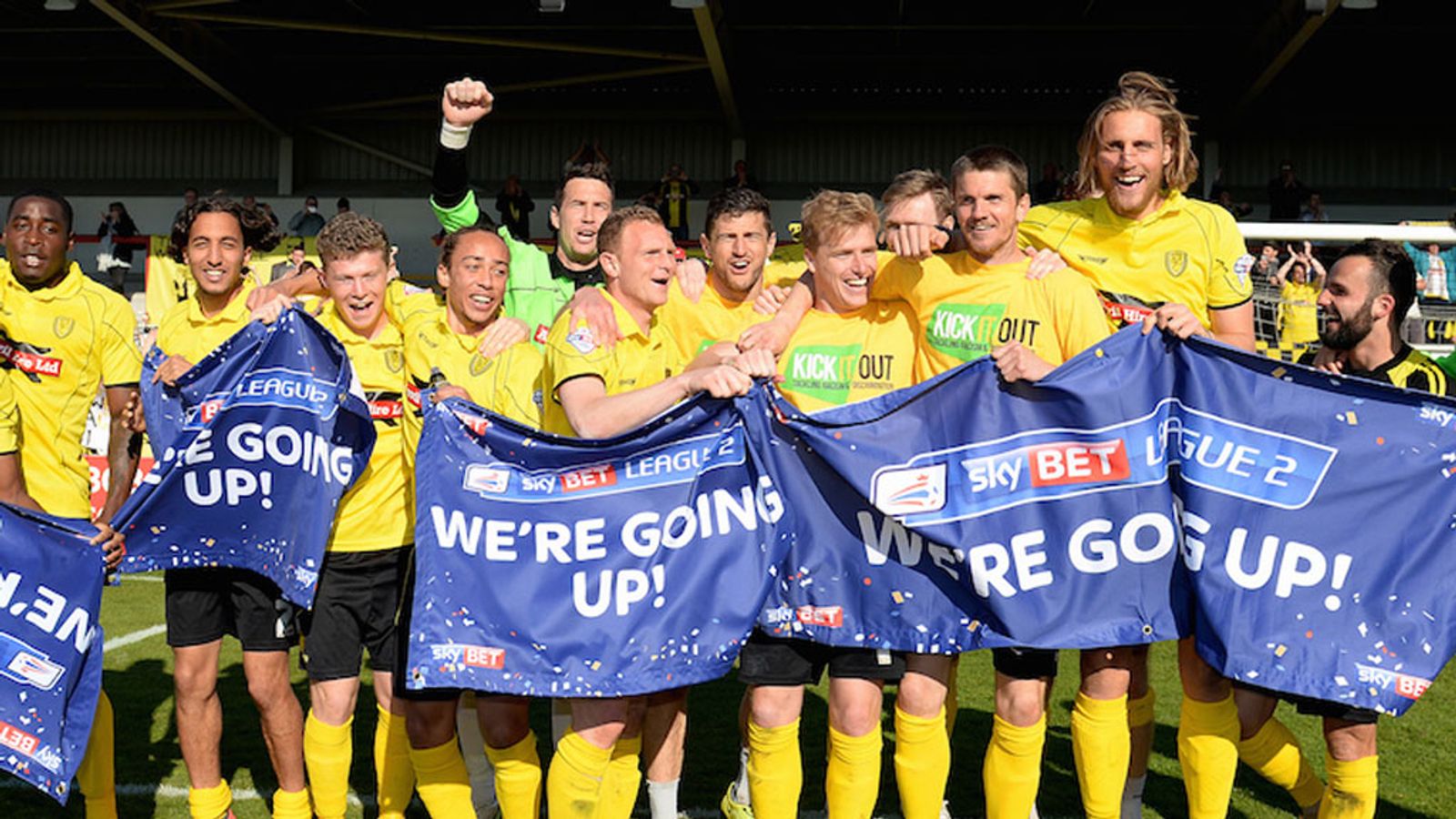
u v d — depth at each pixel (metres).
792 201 28.69
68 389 4.73
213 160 29.61
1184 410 3.79
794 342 4.31
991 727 6.12
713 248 4.64
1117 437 3.79
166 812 4.80
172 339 4.65
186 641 4.32
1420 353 4.55
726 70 25.06
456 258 4.22
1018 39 25.62
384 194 28.97
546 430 4.14
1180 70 26.52
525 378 4.36
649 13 24.14
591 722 3.80
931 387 3.78
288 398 4.23
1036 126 28.59
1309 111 27.67
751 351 3.76
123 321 4.80
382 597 4.37
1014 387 3.80
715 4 22.58
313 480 4.20
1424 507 3.70
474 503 3.74
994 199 3.94
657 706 4.26
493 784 4.79
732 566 3.78
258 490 4.26
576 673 3.70
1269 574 3.73
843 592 3.86
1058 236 4.31
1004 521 3.80
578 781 3.80
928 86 27.94
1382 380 4.49
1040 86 27.81
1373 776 3.93
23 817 4.78
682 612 3.74
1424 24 23.77
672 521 3.77
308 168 29.77
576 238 5.04
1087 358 3.78
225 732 5.92
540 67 27.56
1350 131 27.95
